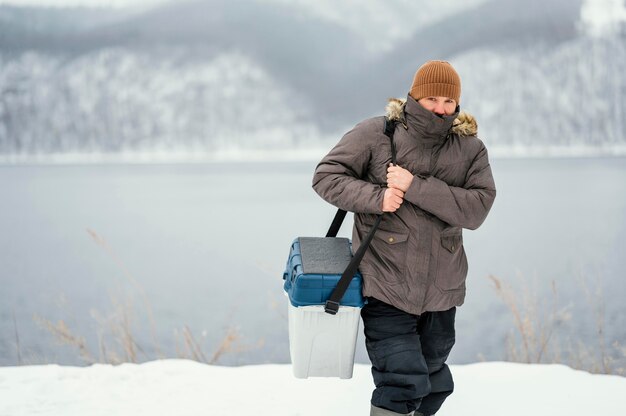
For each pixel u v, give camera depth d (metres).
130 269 23.20
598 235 26.27
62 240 31.50
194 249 27.45
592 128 196.62
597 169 98.62
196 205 51.16
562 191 54.62
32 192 69.62
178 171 134.38
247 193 66.69
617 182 67.62
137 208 49.25
